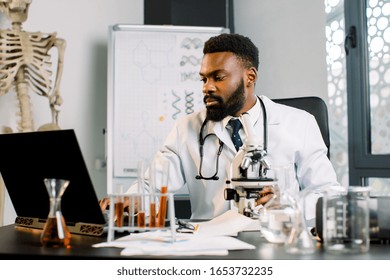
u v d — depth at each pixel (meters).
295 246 0.93
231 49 1.61
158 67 3.07
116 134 2.99
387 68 2.53
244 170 1.29
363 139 2.59
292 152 1.78
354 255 0.91
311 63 2.90
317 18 2.86
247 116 1.34
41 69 2.58
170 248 0.93
